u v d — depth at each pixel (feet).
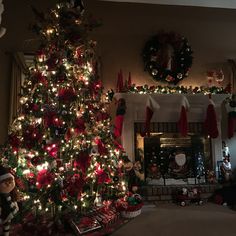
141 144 15.72
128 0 16.31
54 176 9.45
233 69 17.34
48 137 9.65
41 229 8.96
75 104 9.95
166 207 13.32
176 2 16.80
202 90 16.05
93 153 10.64
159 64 16.44
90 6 16.19
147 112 14.90
